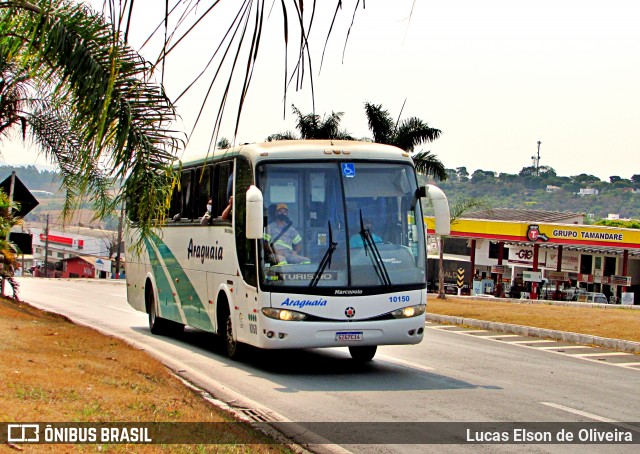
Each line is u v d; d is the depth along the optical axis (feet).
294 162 42.50
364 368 45.88
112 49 11.19
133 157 28.76
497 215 249.96
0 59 31.68
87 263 295.07
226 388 37.52
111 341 44.57
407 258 42.93
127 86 27.89
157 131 28.71
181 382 36.24
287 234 41.70
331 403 34.83
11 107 51.52
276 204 41.98
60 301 99.71
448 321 85.66
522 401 36.19
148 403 28.58
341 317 41.27
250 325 42.78
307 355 51.21
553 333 70.85
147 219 30.89
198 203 52.85
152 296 62.23
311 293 41.11
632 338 66.28
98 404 26.96
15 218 66.54
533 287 196.54
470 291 212.02
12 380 28.73
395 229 43.04
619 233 193.88
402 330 42.24
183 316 55.47
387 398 36.22
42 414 24.35
